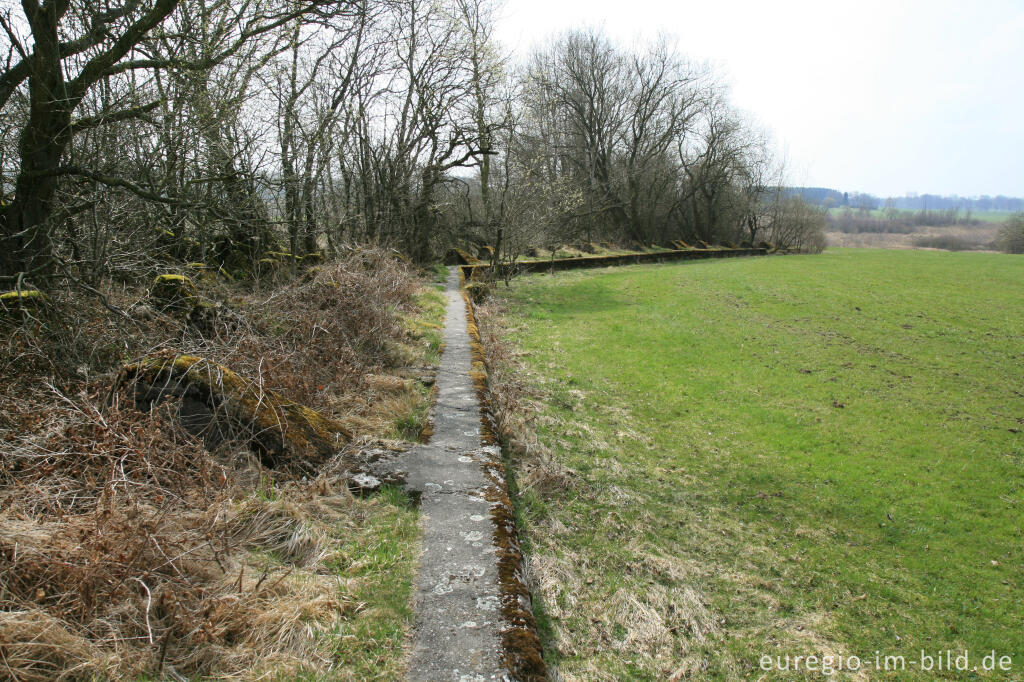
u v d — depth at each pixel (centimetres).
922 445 846
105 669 250
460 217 2758
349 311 899
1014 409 1012
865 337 1504
